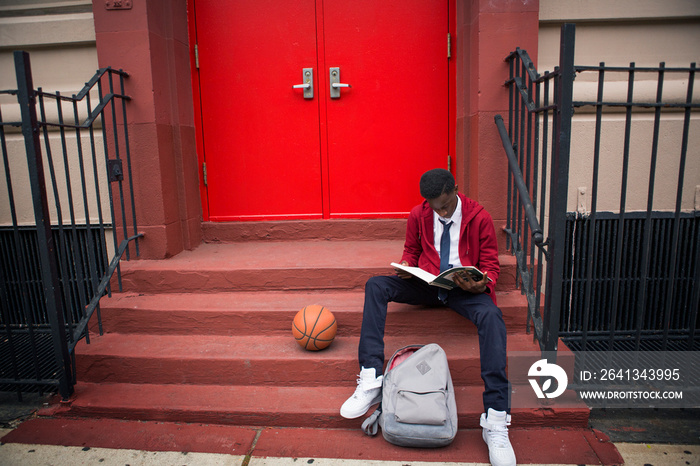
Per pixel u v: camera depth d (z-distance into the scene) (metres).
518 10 3.13
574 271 3.52
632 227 3.47
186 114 3.70
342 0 3.64
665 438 2.44
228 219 3.93
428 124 3.74
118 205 3.47
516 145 3.08
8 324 2.81
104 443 2.47
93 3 3.25
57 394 2.88
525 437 2.45
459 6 3.51
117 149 3.22
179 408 2.59
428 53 3.66
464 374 2.69
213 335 3.04
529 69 2.70
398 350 2.61
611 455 2.30
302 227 3.87
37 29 3.62
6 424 2.66
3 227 3.79
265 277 3.22
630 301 3.53
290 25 3.68
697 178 3.45
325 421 2.53
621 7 3.34
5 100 3.77
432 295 2.84
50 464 2.33
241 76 3.76
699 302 3.49
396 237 3.84
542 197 2.64
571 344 3.36
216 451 2.39
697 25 3.43
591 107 3.40
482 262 2.67
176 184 3.62
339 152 3.82
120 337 3.05
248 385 2.78
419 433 2.29
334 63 3.71
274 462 2.30
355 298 3.12
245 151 3.85
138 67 3.28
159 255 3.47
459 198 2.74
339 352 2.78
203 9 3.69
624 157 2.52
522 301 2.99
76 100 2.79
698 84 3.39
